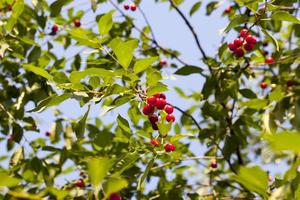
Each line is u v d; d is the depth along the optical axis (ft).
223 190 18.80
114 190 7.75
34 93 18.37
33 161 17.07
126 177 16.75
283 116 18.45
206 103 17.80
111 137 14.48
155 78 11.94
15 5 16.19
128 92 12.09
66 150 16.11
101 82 12.79
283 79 20.21
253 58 17.26
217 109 17.61
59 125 20.27
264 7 13.79
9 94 18.94
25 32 18.43
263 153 17.17
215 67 17.61
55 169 18.25
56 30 19.29
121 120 13.19
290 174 8.98
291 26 21.12
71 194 14.96
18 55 17.28
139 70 11.77
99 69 11.52
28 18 19.08
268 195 9.77
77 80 11.80
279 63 19.65
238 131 17.44
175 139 12.93
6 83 19.11
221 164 21.39
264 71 21.93
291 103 19.33
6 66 19.43
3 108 18.06
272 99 17.19
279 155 19.31
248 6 13.88
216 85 17.42
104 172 7.69
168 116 12.78
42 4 19.47
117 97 12.53
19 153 17.65
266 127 18.03
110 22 12.78
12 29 17.87
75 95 11.85
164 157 17.98
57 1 17.97
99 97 12.11
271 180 17.60
